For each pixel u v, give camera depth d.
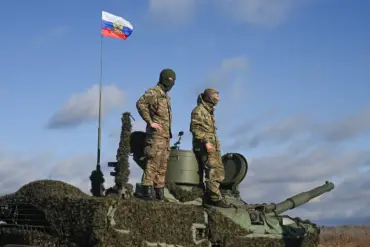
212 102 17.08
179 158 16.84
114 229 13.30
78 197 13.73
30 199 14.42
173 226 14.52
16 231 14.52
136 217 13.73
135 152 16.41
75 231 13.49
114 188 15.72
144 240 13.80
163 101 15.86
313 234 17.98
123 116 15.93
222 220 15.69
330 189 20.39
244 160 18.11
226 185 18.22
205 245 15.17
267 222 16.89
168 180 16.75
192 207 15.18
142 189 15.45
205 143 16.62
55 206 13.93
